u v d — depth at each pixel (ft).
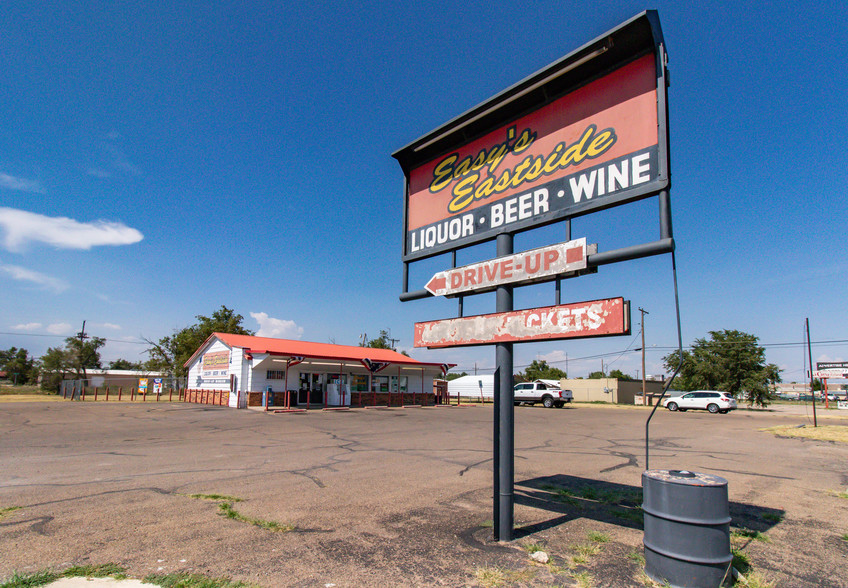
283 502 19.63
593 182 16.08
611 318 13.94
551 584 12.14
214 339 96.07
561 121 17.51
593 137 16.37
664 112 14.28
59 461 28.68
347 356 103.55
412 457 32.12
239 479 23.98
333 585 11.79
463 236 20.47
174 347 170.50
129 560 13.14
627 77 15.75
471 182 20.58
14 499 19.54
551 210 17.25
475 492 21.95
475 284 18.60
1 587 11.20
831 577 13.16
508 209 18.80
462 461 30.68
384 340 208.74
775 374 141.90
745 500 22.06
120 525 16.24
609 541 15.66
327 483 23.41
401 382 109.91
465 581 12.20
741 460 33.78
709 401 107.55
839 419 84.99
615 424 65.92
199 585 11.59
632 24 14.90
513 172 18.88
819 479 27.04
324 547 14.47
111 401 104.73
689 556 11.83
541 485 24.47
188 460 29.45
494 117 19.75
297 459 30.42
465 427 54.95
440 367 115.65
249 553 13.84
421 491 22.03
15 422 53.98
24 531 15.46
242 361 83.87
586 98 16.83
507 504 15.55
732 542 16.14
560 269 15.69
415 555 13.96
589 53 16.20
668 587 11.94
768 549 15.43
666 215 13.69
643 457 34.63
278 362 87.86
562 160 17.21
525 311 16.26
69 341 179.22
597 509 19.81
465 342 18.26
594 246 14.97
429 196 22.58
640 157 14.88
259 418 62.54
